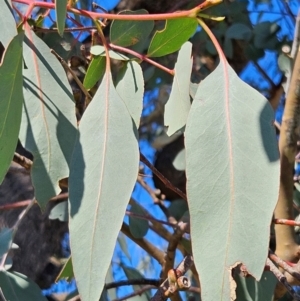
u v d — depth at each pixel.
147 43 0.52
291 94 0.34
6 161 0.26
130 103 0.31
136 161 0.27
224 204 0.25
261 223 0.24
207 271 0.24
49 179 0.28
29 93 0.29
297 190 0.46
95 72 0.32
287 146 0.35
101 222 0.26
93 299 0.24
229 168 0.25
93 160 0.27
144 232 0.48
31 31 0.30
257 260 0.24
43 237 0.59
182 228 0.38
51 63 0.30
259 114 0.26
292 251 0.36
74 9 0.28
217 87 0.27
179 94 0.31
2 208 0.44
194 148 0.26
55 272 0.60
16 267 0.58
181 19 0.30
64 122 0.29
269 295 0.35
